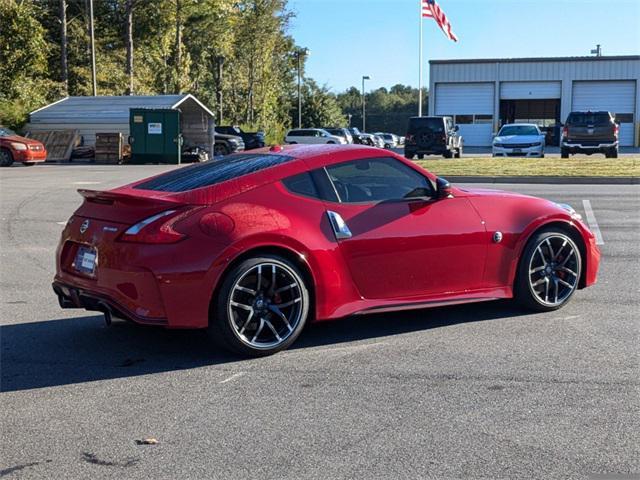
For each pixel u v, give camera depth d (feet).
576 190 53.83
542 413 13.43
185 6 167.32
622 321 19.65
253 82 209.46
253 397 14.37
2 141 95.14
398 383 15.07
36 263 28.71
